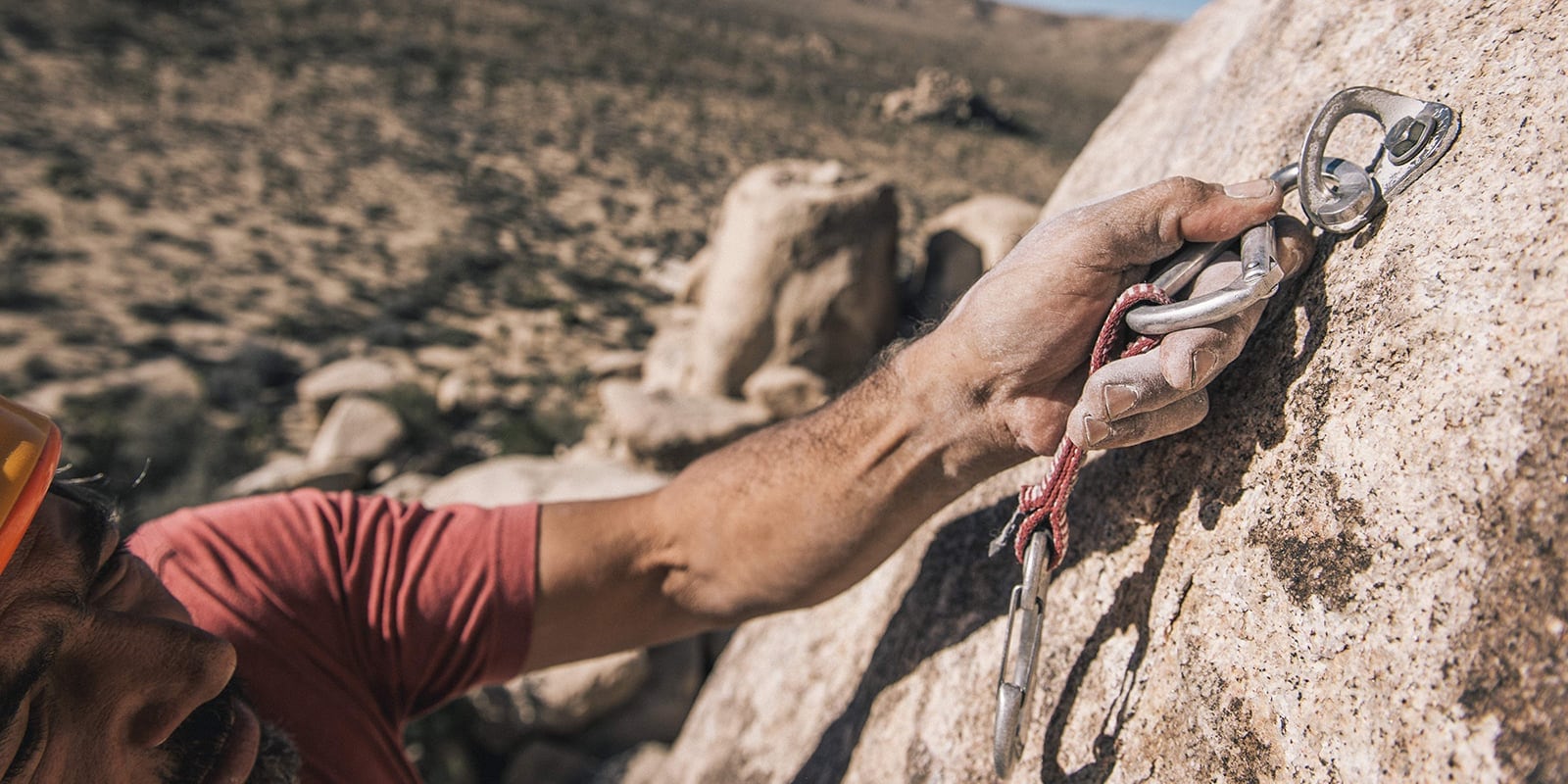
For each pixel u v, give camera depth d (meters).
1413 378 0.69
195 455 10.95
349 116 35.41
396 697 1.21
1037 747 0.97
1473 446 0.63
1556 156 0.66
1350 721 0.66
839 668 1.56
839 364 8.33
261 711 1.08
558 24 67.75
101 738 0.77
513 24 63.62
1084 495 1.08
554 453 10.79
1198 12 1.83
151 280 18.41
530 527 1.23
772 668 1.79
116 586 0.83
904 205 32.44
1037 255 0.89
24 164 24.28
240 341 16.19
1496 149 0.71
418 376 14.84
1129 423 0.79
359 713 1.15
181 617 0.93
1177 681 0.83
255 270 19.78
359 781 1.13
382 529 1.24
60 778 0.74
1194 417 0.82
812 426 1.12
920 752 1.16
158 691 0.79
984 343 0.93
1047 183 45.91
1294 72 1.07
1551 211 0.65
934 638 1.25
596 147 37.47
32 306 16.38
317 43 46.53
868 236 8.31
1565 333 0.60
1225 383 0.90
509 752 4.69
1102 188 1.68
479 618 1.20
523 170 32.50
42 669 0.70
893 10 142.62
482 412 13.04
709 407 7.66
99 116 29.88
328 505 1.26
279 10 51.38
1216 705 0.78
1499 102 0.73
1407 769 0.61
